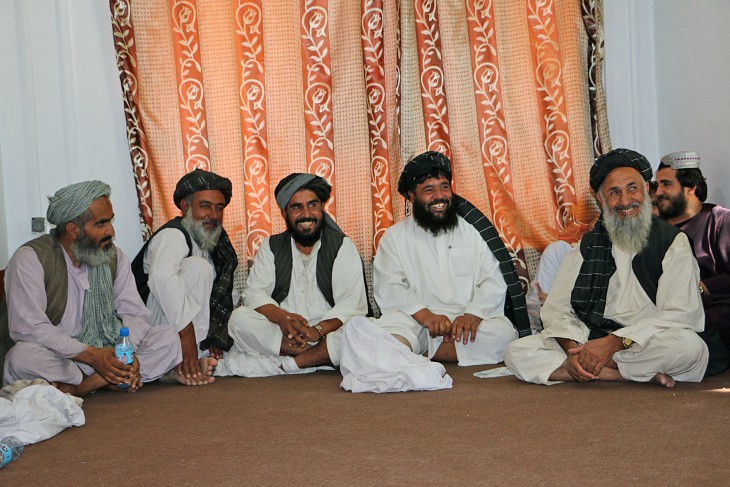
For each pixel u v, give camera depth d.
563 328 3.54
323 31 4.97
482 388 3.47
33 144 4.75
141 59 4.79
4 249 4.70
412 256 4.29
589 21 5.12
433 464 2.36
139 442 2.71
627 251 3.56
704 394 3.21
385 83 5.05
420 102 5.11
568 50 5.16
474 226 4.27
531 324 4.48
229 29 4.91
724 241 4.20
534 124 5.16
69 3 4.80
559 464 2.32
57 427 2.86
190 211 4.28
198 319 4.09
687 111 5.12
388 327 3.93
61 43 4.79
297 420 2.95
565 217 5.19
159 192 4.87
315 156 5.02
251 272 4.38
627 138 5.44
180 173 4.88
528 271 5.19
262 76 4.96
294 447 2.58
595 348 3.35
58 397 2.95
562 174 5.17
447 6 5.08
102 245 3.64
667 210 4.39
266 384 3.78
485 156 5.15
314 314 4.27
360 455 2.47
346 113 5.03
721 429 2.65
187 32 4.86
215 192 4.28
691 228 4.34
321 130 5.01
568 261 3.78
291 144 5.00
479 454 2.44
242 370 4.02
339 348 3.90
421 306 4.09
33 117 4.75
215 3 4.89
